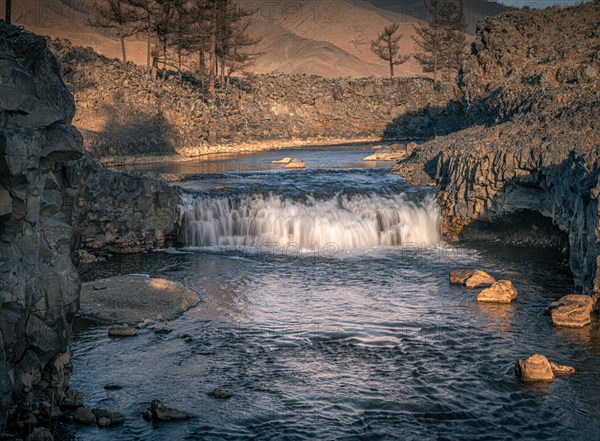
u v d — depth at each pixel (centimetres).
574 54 4472
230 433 1501
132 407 1608
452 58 11262
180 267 2898
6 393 1276
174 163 5384
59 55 6222
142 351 1941
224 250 3238
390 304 2391
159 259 3052
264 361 1880
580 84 3859
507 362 1892
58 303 1409
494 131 3828
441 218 3503
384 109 8338
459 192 3441
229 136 6875
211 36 7781
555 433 1525
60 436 1463
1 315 1282
